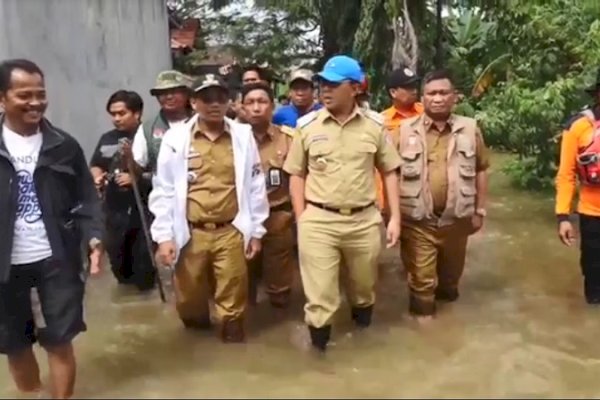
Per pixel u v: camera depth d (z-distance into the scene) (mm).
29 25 7168
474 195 5688
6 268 3982
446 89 5539
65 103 7641
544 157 9906
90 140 8055
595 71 8352
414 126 5668
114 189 6387
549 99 8594
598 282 5953
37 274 4117
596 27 8359
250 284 6066
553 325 5559
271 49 19406
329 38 15719
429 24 12430
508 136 9773
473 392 4352
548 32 8859
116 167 6332
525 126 9398
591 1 8812
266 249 5910
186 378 4613
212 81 5043
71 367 4270
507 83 9719
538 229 8414
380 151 5270
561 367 4785
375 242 5219
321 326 5051
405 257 5770
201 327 5570
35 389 4504
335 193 5070
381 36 12508
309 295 5082
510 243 7859
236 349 5172
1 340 4258
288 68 19234
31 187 4035
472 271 6945
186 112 6289
